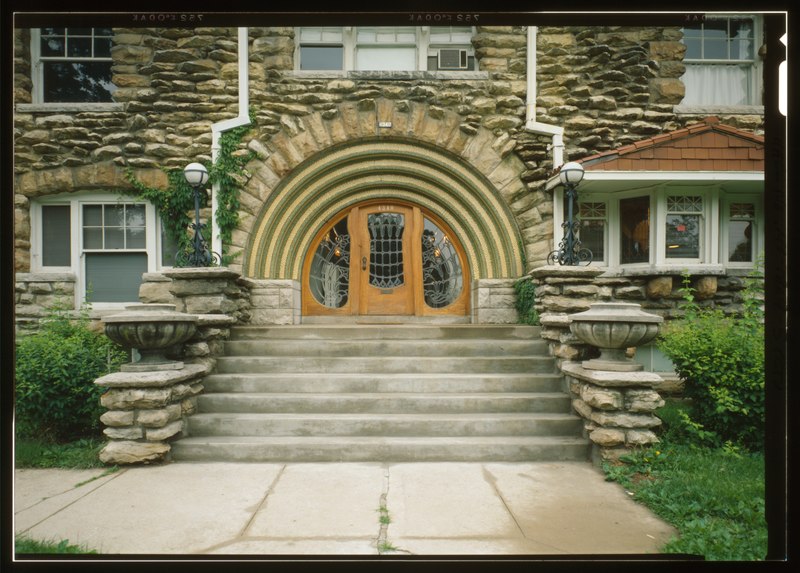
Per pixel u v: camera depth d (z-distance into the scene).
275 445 4.51
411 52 7.78
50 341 5.37
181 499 3.64
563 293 5.90
